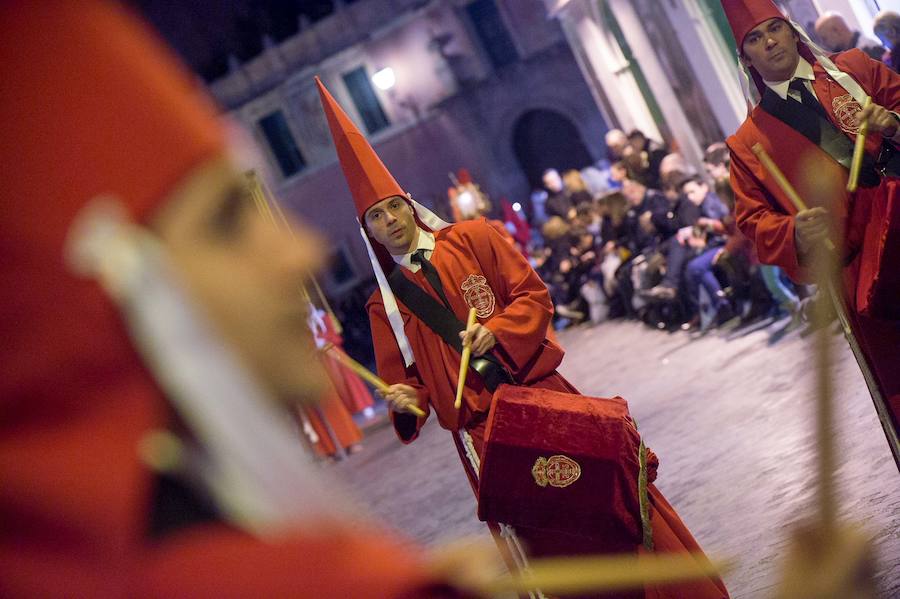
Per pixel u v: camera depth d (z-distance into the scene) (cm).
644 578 123
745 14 450
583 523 371
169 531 81
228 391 81
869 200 427
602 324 1662
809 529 97
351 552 83
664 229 1269
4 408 75
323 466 1384
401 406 411
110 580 75
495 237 421
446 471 979
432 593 84
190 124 81
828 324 98
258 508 83
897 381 425
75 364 76
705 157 1147
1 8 77
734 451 637
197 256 80
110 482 76
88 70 78
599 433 375
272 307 83
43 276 75
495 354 402
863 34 970
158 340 78
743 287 1054
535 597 366
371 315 428
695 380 917
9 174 75
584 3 1756
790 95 451
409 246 420
